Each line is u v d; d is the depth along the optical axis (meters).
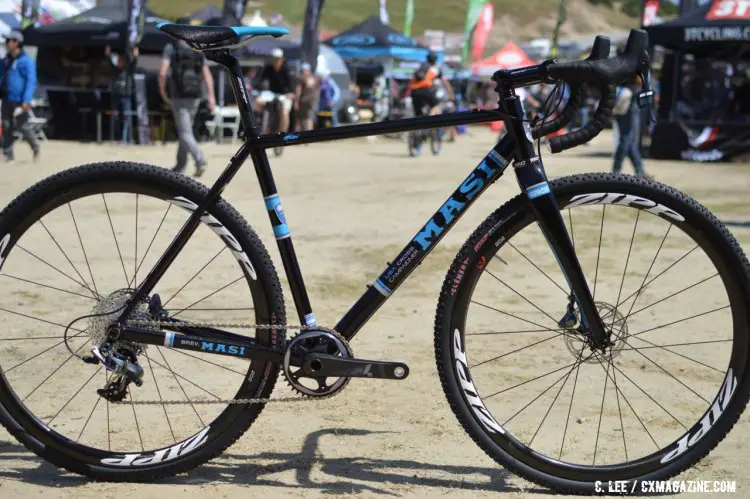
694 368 3.90
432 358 4.07
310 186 11.16
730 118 17.95
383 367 2.68
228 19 19.61
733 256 2.64
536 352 4.15
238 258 2.73
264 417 3.32
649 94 2.53
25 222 2.74
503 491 2.72
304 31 21.27
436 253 6.64
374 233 7.50
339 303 5.02
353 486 2.73
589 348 2.80
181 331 2.76
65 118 20.55
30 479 2.76
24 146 17.48
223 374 3.71
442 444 3.09
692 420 3.29
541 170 2.67
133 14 18.25
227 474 2.81
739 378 2.69
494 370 3.88
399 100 25.38
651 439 3.11
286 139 2.71
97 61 20.83
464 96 33.41
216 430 2.75
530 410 3.41
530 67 2.61
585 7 118.94
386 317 4.84
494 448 2.70
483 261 2.68
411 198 10.00
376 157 16.64
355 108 24.31
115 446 2.96
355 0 98.50
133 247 6.37
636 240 7.00
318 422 3.28
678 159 17.92
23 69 13.25
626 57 2.53
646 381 3.75
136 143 19.14
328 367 2.68
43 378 3.65
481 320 4.69
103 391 2.79
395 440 3.12
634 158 12.60
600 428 3.22
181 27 2.60
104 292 5.07
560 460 2.87
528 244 6.69
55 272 5.55
